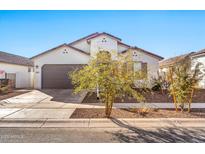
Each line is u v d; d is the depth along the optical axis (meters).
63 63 19.86
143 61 18.81
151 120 7.33
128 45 20.25
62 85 20.12
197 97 13.27
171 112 8.79
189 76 8.64
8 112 8.77
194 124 6.93
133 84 8.09
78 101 12.20
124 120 7.36
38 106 10.38
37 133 6.01
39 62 20.08
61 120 7.36
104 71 7.59
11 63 22.70
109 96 7.77
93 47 18.69
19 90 19.31
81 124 6.97
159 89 16.41
